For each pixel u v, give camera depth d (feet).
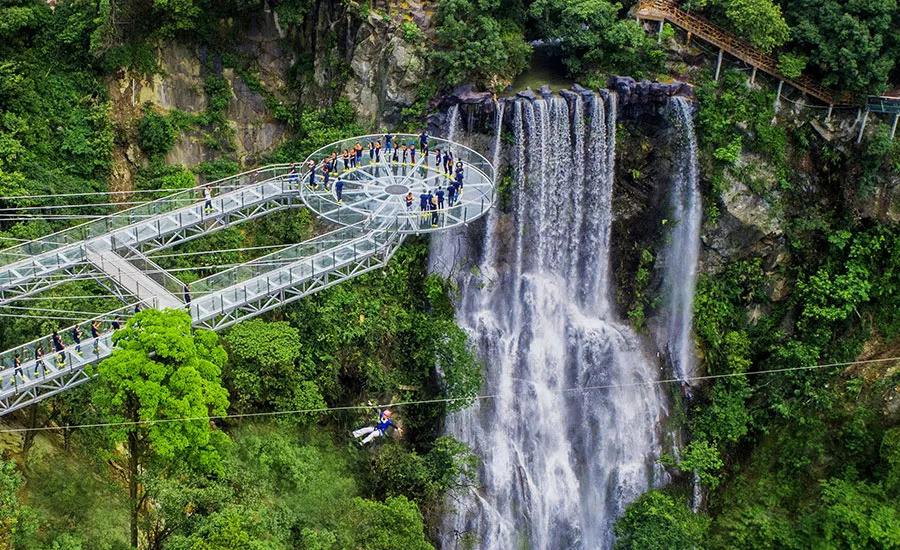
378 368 199.41
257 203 186.39
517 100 207.92
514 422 216.74
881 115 220.43
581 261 222.48
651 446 223.92
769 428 220.64
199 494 141.18
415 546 163.84
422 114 210.79
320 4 213.87
